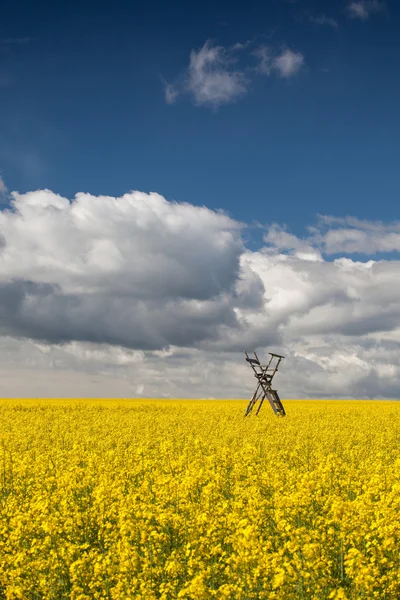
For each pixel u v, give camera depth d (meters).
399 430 27.84
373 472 14.78
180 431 25.33
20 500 12.94
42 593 8.80
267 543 8.71
